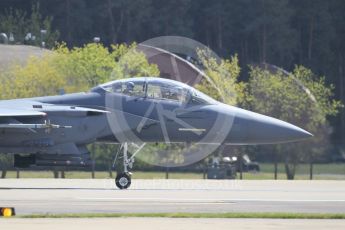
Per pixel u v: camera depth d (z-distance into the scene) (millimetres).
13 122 114062
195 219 74625
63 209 81750
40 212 79000
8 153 114938
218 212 80625
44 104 116312
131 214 77000
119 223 70875
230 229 68500
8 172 192625
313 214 78938
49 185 117750
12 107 114812
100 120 116312
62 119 115250
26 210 80562
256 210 83688
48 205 85312
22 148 114688
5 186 114250
